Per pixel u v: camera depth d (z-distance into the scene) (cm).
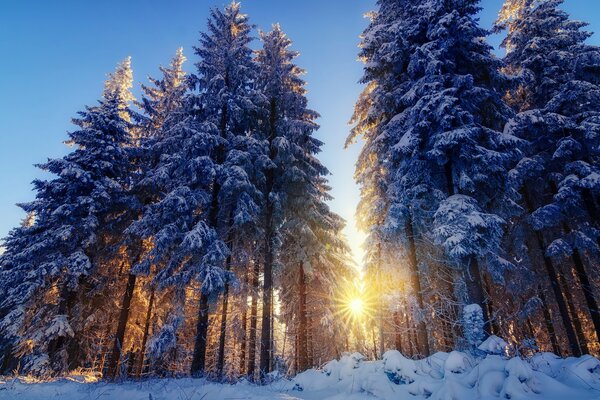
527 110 1667
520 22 1875
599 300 1644
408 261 1361
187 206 1438
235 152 1574
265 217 1742
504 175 1234
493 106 1359
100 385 1015
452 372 713
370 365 842
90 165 1748
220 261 1460
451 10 1352
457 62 1395
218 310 1578
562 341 1723
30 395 863
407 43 1416
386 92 1512
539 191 1670
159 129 2141
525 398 529
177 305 1393
